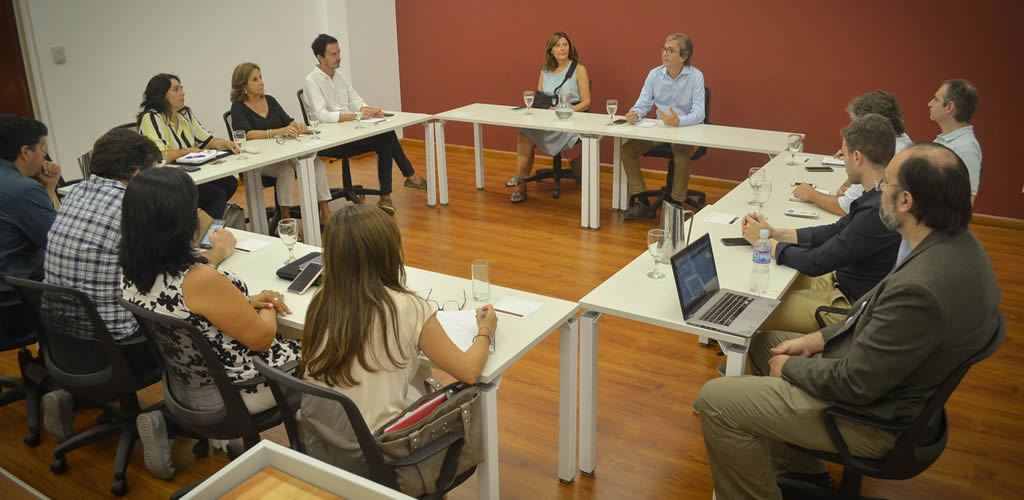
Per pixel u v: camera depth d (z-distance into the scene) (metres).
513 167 7.16
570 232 5.42
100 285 2.68
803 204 3.74
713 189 6.38
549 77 6.30
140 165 2.78
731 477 2.30
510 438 3.06
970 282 1.89
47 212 3.00
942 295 1.87
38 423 3.07
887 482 2.74
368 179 6.89
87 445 3.04
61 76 5.67
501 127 7.44
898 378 1.94
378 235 1.99
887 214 2.03
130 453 2.83
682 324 2.46
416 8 7.59
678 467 2.86
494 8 7.09
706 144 4.89
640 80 6.55
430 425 1.98
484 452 2.29
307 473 1.11
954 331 1.89
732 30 6.04
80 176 5.94
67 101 5.74
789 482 2.56
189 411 2.42
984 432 3.03
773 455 2.61
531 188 6.52
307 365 2.05
